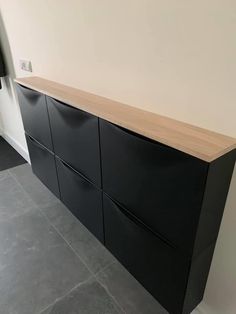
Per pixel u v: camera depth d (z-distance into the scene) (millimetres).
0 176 2463
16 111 2586
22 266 1557
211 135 871
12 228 1843
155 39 961
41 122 1681
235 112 817
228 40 756
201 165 766
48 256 1623
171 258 1043
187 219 896
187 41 861
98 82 1336
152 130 916
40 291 1419
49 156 1784
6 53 2217
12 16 1862
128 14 1022
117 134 1033
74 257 1615
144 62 1044
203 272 1103
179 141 827
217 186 845
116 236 1363
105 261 1589
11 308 1339
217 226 989
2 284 1451
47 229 1830
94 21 1197
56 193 1958
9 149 3020
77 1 1243
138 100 1143
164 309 1326
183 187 854
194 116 942
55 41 1529
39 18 1575
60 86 1572
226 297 1134
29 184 2340
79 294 1405
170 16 877
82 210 1634
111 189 1238
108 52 1197
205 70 848
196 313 1298
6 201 2115
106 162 1187
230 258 1035
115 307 1344
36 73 1888
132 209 1147
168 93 1000
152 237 1090
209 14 772
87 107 1164
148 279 1245
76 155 1422
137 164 1000
